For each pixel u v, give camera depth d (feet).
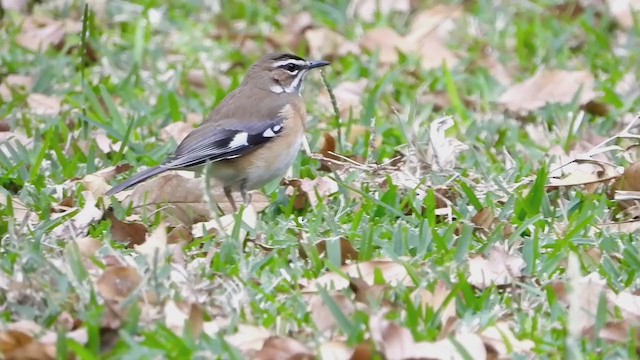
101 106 51.70
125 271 31.83
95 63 57.67
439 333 30.19
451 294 31.58
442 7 62.23
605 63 57.72
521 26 61.31
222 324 30.81
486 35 61.82
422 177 42.45
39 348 28.55
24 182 42.45
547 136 49.24
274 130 41.91
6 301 31.40
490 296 33.04
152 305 31.09
